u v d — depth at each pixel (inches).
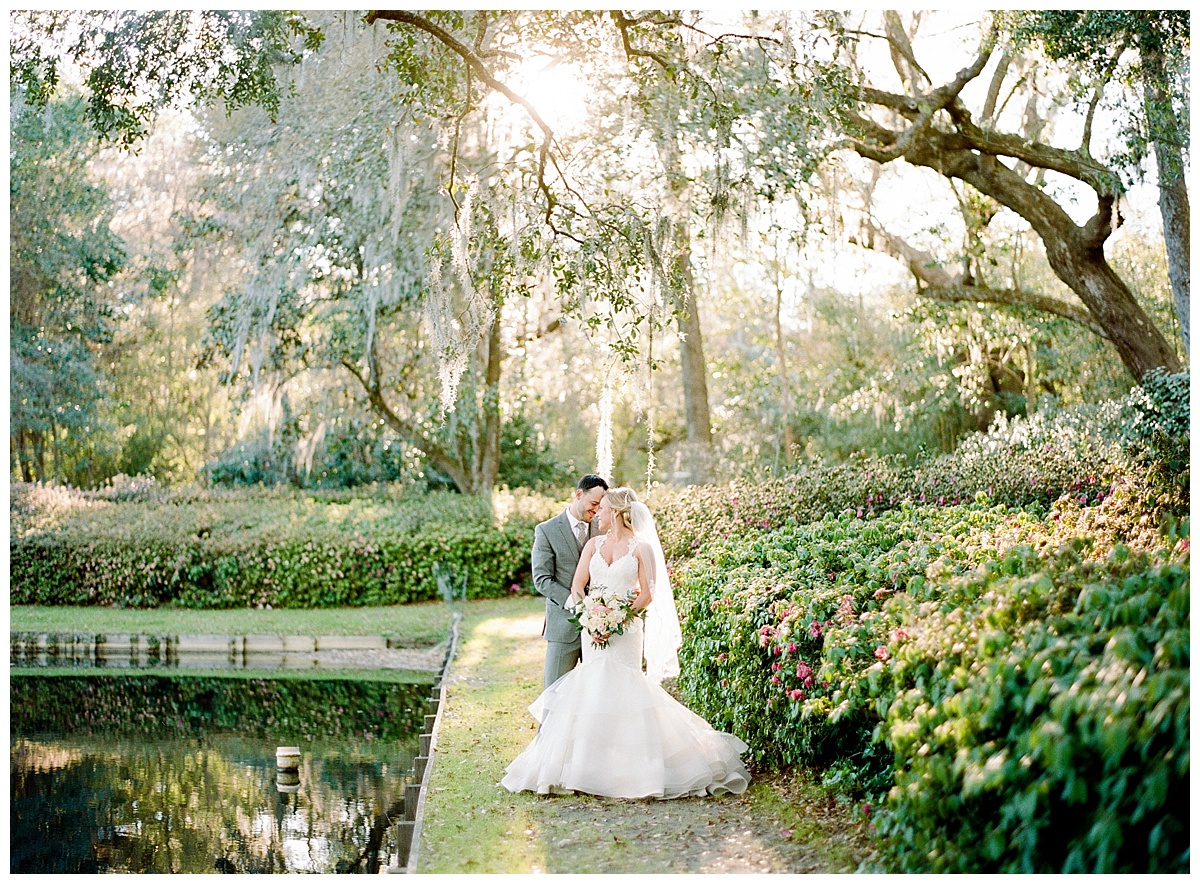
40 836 202.4
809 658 172.9
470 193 281.3
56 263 592.7
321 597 517.3
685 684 242.5
